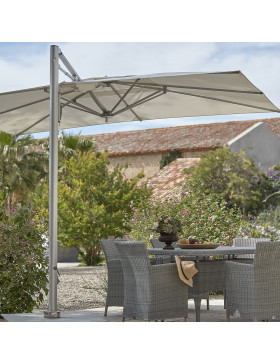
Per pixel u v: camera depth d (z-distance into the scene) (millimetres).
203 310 8055
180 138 30250
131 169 30438
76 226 17734
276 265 6332
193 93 8172
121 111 8664
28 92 8195
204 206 11242
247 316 6285
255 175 22234
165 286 6441
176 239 7508
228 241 10781
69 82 7535
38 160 20312
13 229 7680
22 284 7676
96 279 12289
